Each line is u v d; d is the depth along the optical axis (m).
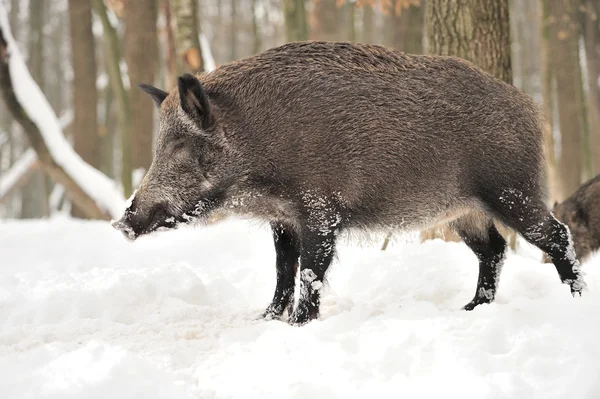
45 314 7.45
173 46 16.55
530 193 7.70
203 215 7.29
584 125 21.55
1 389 4.83
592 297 7.42
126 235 7.14
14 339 6.75
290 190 7.18
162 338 6.67
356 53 7.44
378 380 5.32
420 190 7.45
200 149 7.12
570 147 20.72
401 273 8.98
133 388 4.86
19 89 17.33
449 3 10.61
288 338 6.06
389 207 7.42
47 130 17.72
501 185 7.61
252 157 7.14
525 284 8.63
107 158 33.78
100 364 5.05
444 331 5.95
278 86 7.16
